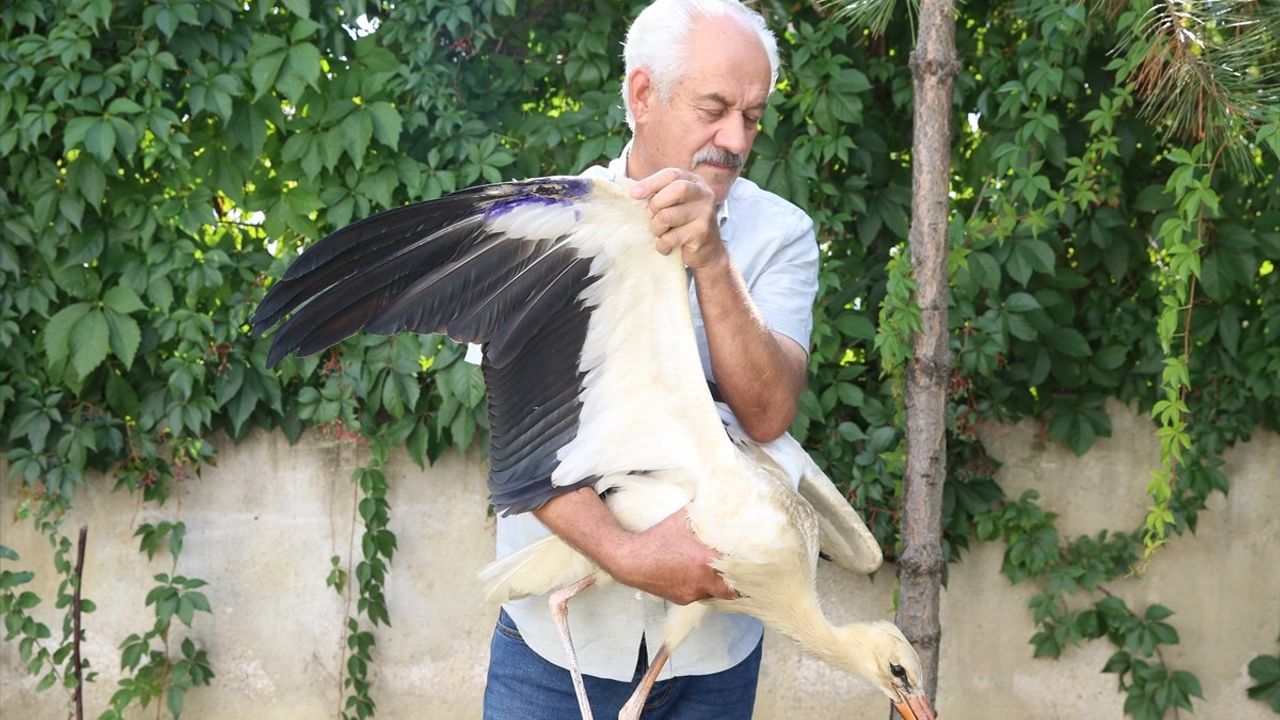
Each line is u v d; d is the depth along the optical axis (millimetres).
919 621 3582
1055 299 4375
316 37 4320
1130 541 4594
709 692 2824
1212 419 4520
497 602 2701
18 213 4336
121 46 4266
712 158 2557
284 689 4758
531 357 2387
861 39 4344
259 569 4730
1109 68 3836
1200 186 3654
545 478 2461
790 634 2623
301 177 4383
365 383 4410
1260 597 4660
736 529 2396
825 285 4184
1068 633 4621
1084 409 4547
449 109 4246
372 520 4590
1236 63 3482
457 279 2307
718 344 2371
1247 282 4254
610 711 2781
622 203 2180
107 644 4719
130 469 4590
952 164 4430
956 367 4316
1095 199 4082
